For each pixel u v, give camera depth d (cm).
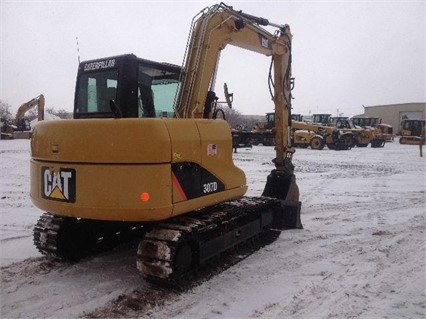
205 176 486
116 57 468
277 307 423
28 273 506
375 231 721
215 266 530
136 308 418
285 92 783
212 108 584
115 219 423
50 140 455
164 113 536
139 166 415
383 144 3359
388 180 1359
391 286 479
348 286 478
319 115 3512
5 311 409
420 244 645
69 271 514
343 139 2909
